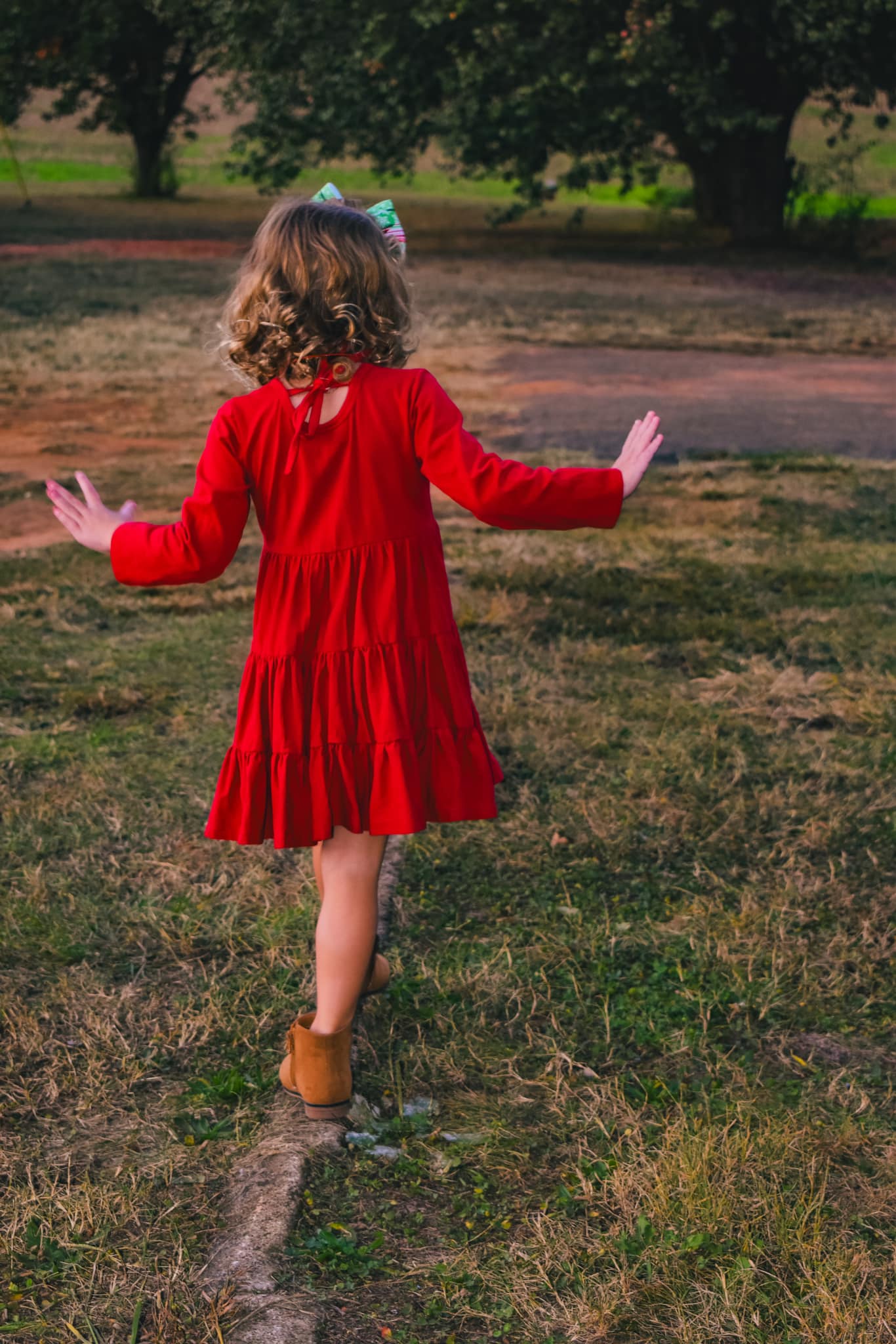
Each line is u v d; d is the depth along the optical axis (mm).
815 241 25469
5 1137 2215
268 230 2068
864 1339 1749
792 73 22875
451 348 13656
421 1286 1885
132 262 20391
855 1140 2205
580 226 28469
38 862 3234
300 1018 2295
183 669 4652
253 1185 2072
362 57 20906
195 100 63750
